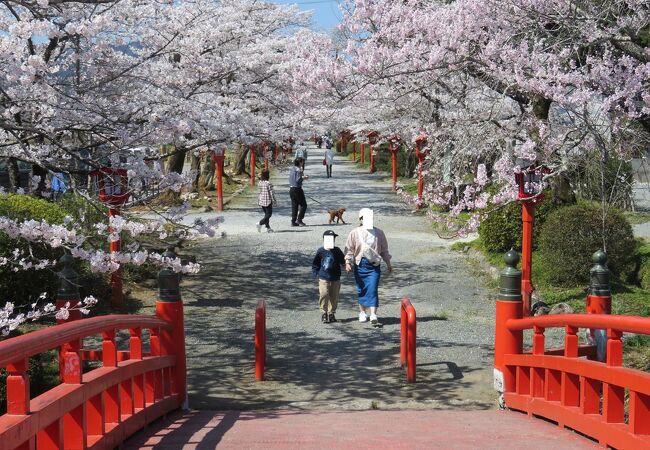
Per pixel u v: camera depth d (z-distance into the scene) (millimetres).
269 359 9930
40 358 8258
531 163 9445
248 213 24203
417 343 10617
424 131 17922
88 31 7262
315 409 8031
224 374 9305
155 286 13250
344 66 9594
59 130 7871
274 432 6305
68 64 9023
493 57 8508
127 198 9047
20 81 6973
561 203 14039
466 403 8234
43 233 6809
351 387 8852
